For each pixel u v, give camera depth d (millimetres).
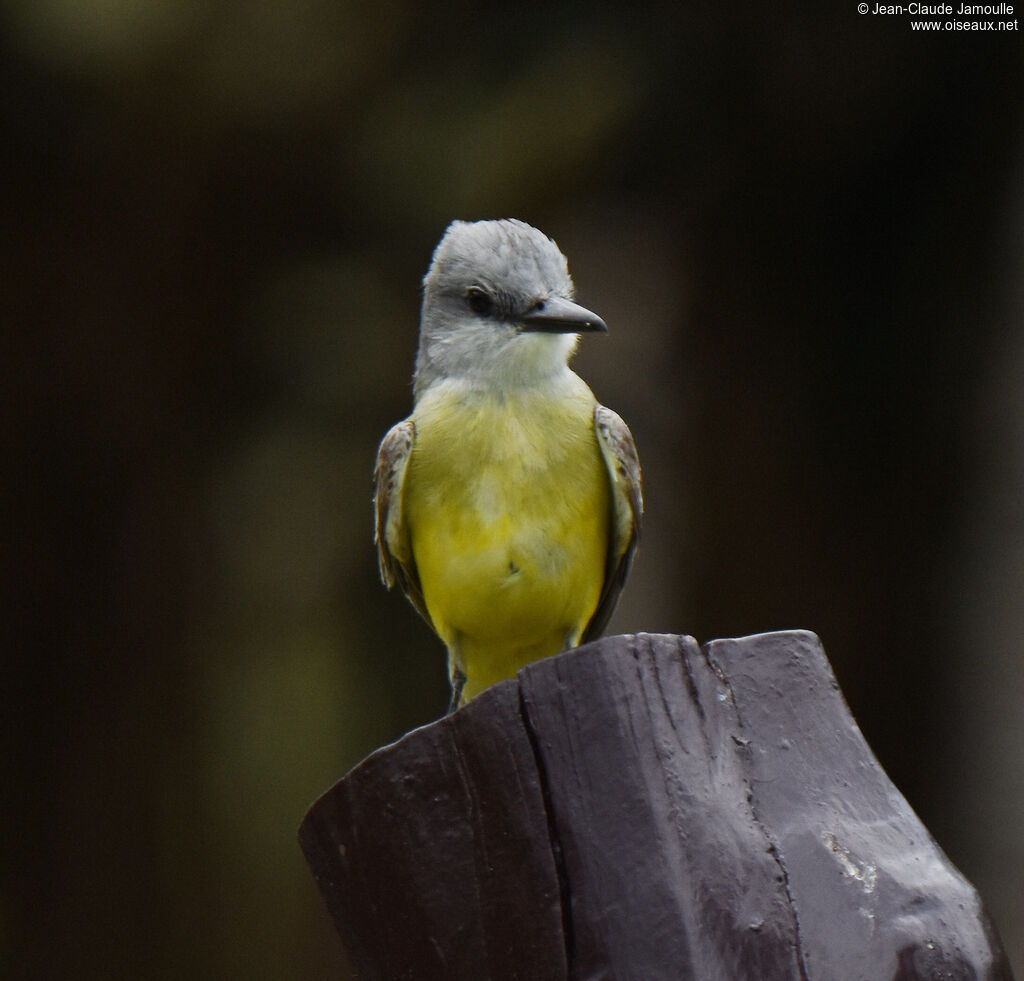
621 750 3594
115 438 13242
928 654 13758
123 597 13469
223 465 13773
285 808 14031
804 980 3398
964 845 13820
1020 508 13570
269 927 13828
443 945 3693
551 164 13477
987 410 13641
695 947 3393
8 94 12242
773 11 12805
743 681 3764
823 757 3729
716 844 3512
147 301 13039
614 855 3525
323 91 12773
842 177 13664
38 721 13289
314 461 14047
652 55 13164
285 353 13656
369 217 13539
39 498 13102
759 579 13711
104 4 11836
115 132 12562
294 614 14242
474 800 3715
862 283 13914
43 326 12805
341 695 14406
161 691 13617
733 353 14008
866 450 13867
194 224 13016
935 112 13234
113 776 13453
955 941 3457
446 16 12727
